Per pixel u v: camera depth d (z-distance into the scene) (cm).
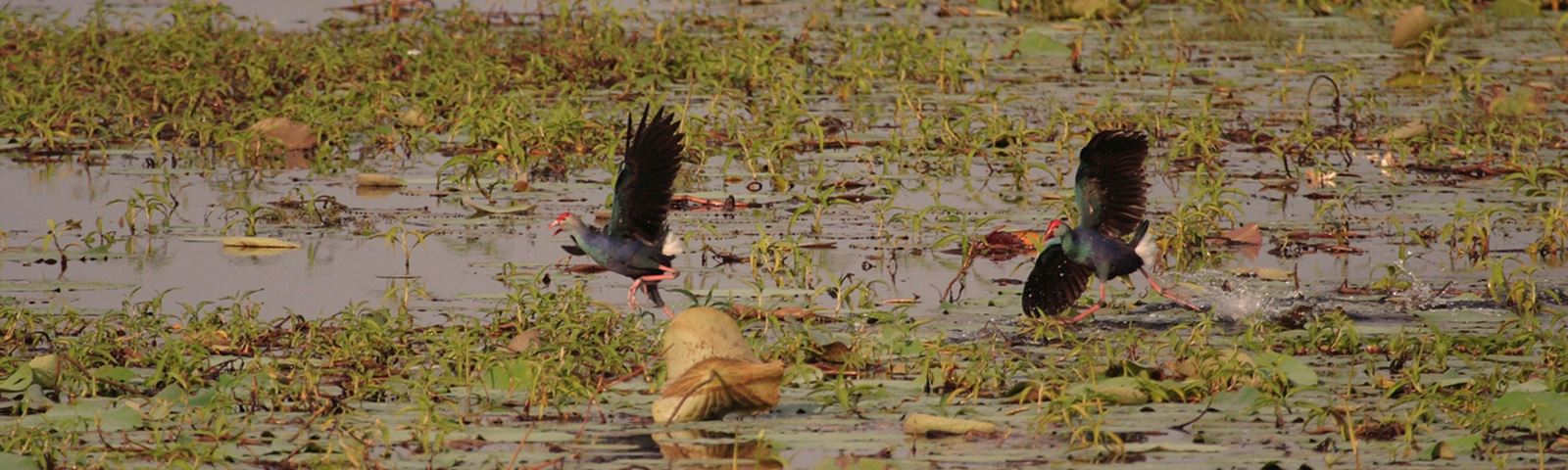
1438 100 2183
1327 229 1479
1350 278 1300
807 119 2052
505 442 861
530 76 2255
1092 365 973
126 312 1130
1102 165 1133
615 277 1310
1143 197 1148
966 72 2370
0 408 927
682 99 2173
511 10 3006
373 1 3142
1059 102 2158
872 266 1352
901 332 1076
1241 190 1575
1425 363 1019
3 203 1600
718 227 1500
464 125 1941
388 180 1692
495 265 1344
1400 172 1747
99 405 932
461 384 954
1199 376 967
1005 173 1759
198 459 814
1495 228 1487
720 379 888
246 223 1500
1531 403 881
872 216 1554
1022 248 1415
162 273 1321
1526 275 1289
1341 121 2036
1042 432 875
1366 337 1100
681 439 866
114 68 2242
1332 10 3044
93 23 2517
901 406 934
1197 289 1243
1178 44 2634
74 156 1856
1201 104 2100
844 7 3123
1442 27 2750
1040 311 1123
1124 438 871
